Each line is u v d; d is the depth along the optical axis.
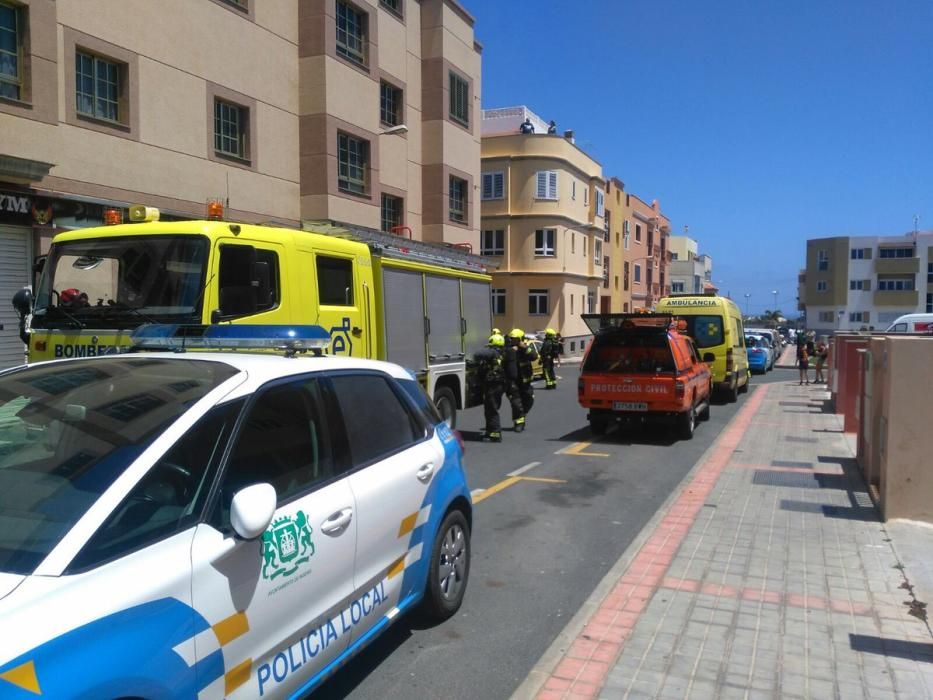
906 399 6.58
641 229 59.03
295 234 7.54
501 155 39.22
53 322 6.83
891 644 4.22
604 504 7.84
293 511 3.08
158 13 14.41
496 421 12.10
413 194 24.72
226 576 2.65
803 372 25.25
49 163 11.44
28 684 1.94
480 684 3.92
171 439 2.75
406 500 3.99
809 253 78.38
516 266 39.50
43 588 2.18
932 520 6.60
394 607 3.93
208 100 15.68
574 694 3.72
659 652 4.16
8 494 2.62
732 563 5.62
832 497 7.70
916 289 73.56
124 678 2.16
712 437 12.61
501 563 5.88
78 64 13.04
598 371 12.43
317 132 18.45
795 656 4.09
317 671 3.18
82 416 2.96
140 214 7.21
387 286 9.47
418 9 24.64
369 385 4.09
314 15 18.33
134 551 2.44
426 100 25.05
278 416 3.28
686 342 13.05
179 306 6.41
